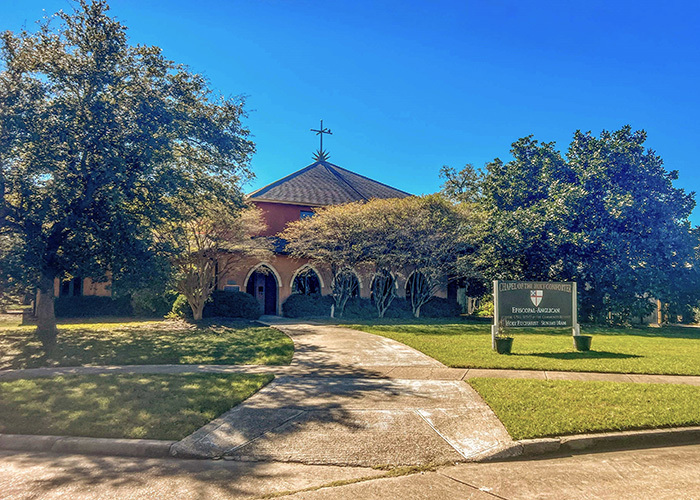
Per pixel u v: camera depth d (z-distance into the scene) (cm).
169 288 1786
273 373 900
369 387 785
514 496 419
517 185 2303
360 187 3191
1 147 1104
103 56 1239
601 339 1452
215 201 1681
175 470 482
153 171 1299
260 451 522
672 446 563
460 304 2870
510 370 917
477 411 646
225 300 2048
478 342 1288
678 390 733
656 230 2011
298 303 2241
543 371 906
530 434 555
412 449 524
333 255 2108
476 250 2314
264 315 2372
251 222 2112
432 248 2150
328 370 930
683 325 2280
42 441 555
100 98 1216
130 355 1111
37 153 1161
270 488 436
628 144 2050
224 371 922
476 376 862
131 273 1262
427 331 1612
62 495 423
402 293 2648
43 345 1205
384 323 1952
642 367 927
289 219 2692
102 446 541
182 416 621
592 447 549
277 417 627
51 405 673
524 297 1169
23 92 1174
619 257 1984
